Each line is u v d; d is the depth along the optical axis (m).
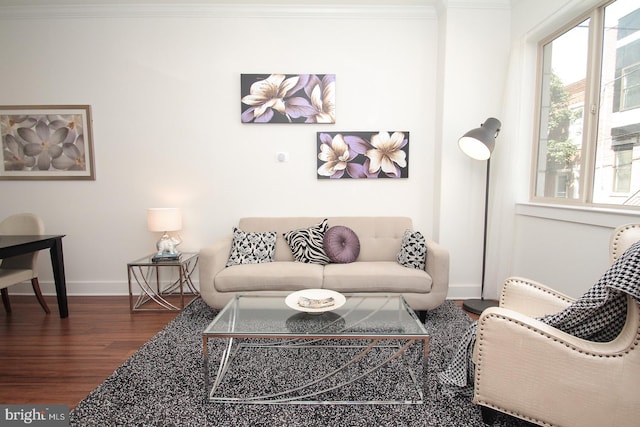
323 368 1.77
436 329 2.26
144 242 3.04
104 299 2.92
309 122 2.94
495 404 1.22
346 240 2.66
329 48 2.92
